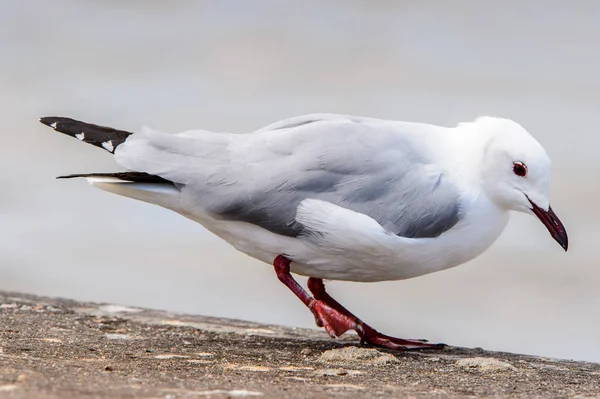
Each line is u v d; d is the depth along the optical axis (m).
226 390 8.86
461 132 12.09
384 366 10.97
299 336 12.98
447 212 11.54
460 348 12.59
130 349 11.18
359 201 11.48
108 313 13.86
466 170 11.81
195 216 12.04
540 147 11.85
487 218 11.88
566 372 11.12
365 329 12.34
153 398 8.20
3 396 7.88
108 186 11.98
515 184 11.84
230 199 11.61
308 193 11.49
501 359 11.89
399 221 11.48
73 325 12.62
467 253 11.97
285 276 11.99
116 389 8.46
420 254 11.58
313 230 11.48
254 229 11.85
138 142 11.98
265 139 11.81
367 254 11.48
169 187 11.89
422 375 10.48
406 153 11.70
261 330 13.30
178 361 10.57
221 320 13.98
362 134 11.76
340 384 9.66
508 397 9.41
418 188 11.54
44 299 14.80
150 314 14.02
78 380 8.80
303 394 8.87
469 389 9.76
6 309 13.59
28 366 9.44
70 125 12.37
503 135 11.86
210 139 11.93
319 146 11.60
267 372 10.19
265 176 11.54
